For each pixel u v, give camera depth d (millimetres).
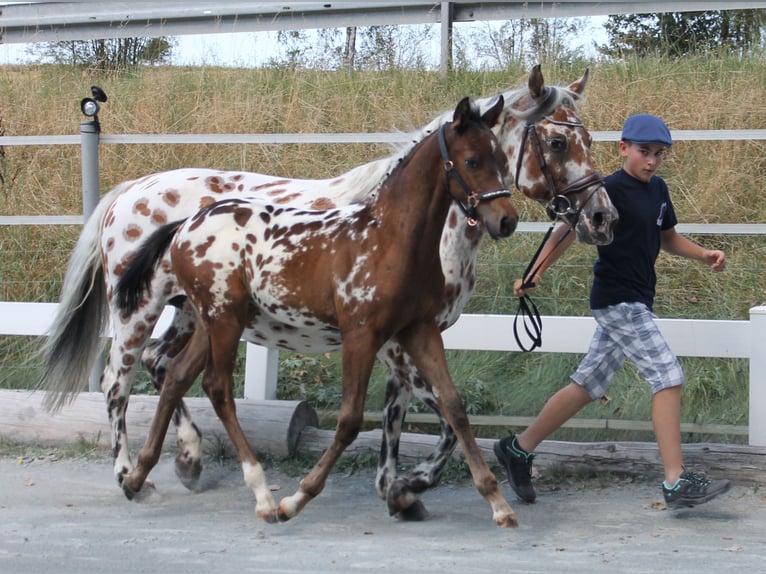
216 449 6496
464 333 6566
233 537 4793
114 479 6105
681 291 8141
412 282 4820
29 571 4191
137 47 11977
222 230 5293
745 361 7227
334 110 9836
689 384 7160
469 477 6105
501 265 8141
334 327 5152
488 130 4809
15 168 10141
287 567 4227
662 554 4395
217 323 5262
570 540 4680
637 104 9211
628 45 10406
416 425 7277
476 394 7312
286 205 5652
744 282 8086
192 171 6266
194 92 10406
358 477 6168
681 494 4980
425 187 4832
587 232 5215
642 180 5316
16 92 10898
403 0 9992
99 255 6336
